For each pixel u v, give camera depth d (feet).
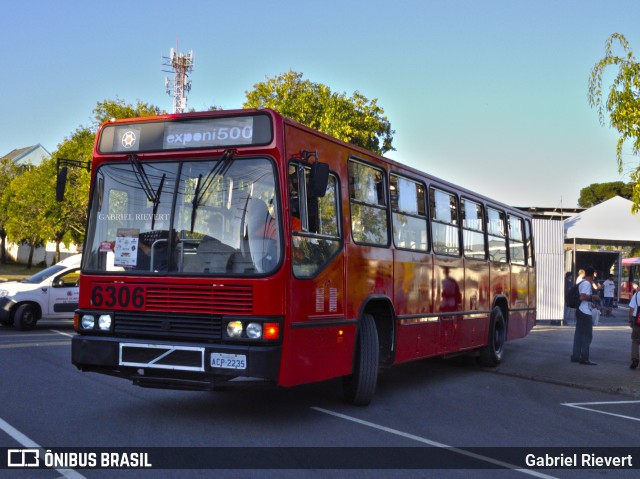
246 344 23.63
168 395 30.81
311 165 26.07
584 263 120.57
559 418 30.91
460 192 42.60
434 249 38.09
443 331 38.99
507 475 20.88
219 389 24.17
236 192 24.82
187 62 205.36
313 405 30.19
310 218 25.89
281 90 106.93
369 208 31.04
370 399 30.53
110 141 26.91
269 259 24.04
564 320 90.94
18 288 59.88
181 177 25.53
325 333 26.61
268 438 23.49
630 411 33.96
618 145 38.60
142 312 24.98
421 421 28.17
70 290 62.03
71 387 31.83
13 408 26.68
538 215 99.91
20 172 213.05
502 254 50.26
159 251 25.20
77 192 136.98
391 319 32.42
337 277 27.63
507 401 34.81
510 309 51.55
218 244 24.59
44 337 53.83
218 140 25.29
